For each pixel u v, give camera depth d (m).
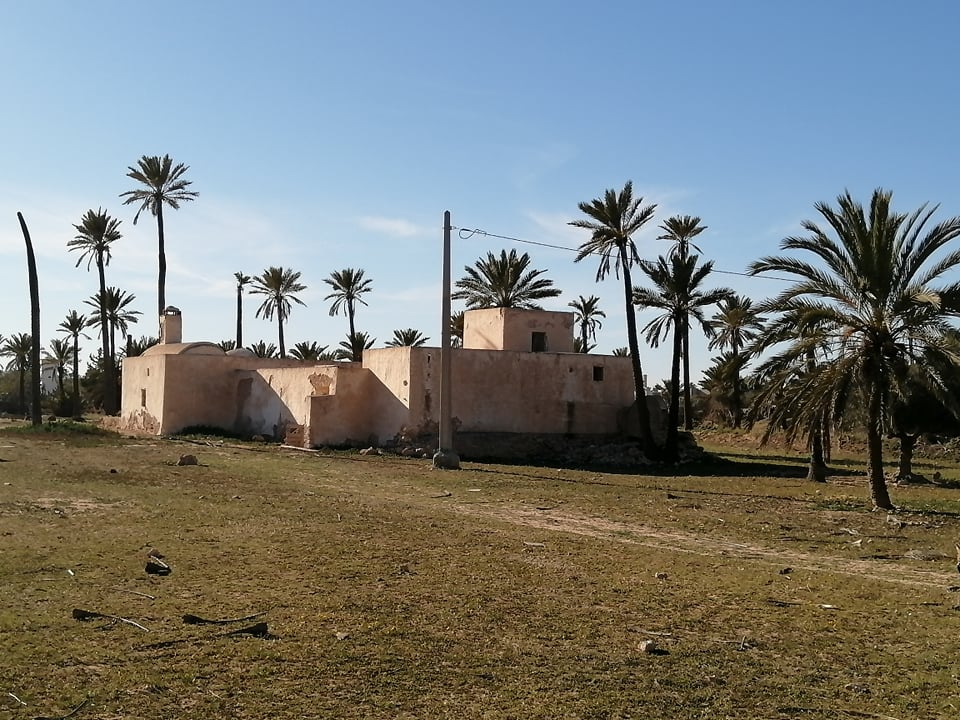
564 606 9.24
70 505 14.99
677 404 31.59
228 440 34.25
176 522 13.55
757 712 6.61
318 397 31.45
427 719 6.20
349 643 7.72
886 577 11.42
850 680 7.34
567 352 35.25
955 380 16.84
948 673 7.49
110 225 57.53
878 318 17.42
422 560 11.27
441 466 24.89
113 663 7.06
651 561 11.84
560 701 6.62
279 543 12.09
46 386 93.50
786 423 18.64
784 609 9.48
